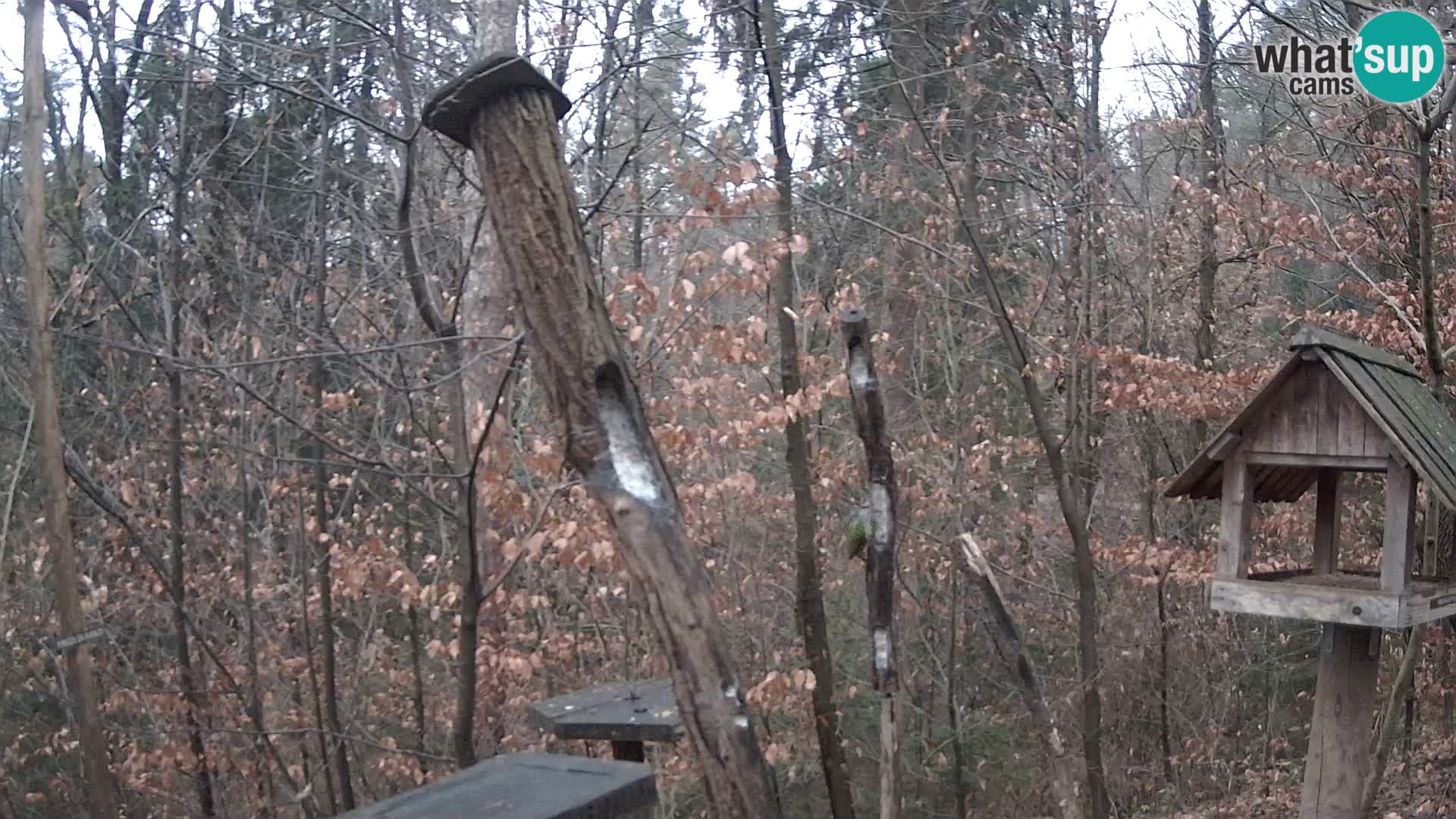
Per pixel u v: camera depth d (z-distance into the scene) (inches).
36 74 243.1
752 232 398.9
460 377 240.2
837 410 509.4
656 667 341.7
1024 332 418.9
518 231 102.1
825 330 471.2
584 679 362.0
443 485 343.6
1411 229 402.3
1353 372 208.7
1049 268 457.4
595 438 99.3
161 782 386.6
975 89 381.1
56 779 409.4
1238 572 221.1
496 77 102.4
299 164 355.9
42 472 248.8
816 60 366.9
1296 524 462.3
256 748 353.4
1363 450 207.5
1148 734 511.5
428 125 108.0
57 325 320.8
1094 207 421.1
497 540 304.5
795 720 483.2
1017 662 190.1
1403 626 200.1
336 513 417.1
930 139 359.6
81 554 386.0
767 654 430.0
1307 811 218.1
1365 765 214.7
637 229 339.6
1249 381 394.6
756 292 300.8
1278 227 406.9
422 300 246.8
